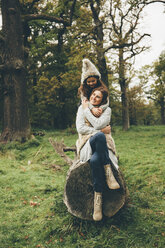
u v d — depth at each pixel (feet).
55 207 14.10
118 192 11.63
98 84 12.57
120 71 54.70
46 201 15.84
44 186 19.04
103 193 11.64
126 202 12.41
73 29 56.03
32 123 93.20
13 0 42.52
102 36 55.31
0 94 43.55
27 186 19.11
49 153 32.91
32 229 12.39
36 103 90.22
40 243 11.14
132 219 12.12
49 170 25.45
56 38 75.41
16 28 42.73
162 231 11.27
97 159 10.68
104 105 11.88
